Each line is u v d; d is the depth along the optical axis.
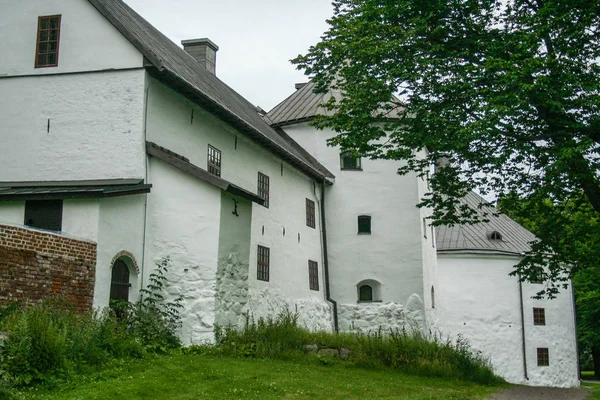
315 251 27.66
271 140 23.23
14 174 18.02
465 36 18.12
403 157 17.86
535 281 20.25
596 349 46.31
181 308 17.14
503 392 17.77
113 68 17.81
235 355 16.47
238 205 18.70
